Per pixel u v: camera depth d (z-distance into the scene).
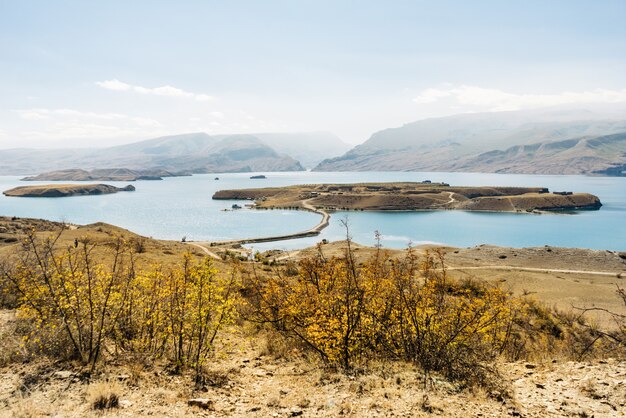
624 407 7.77
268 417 7.79
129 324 12.06
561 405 8.14
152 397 8.54
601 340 14.02
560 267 84.25
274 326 14.57
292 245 140.50
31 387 8.67
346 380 10.06
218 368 11.17
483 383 9.61
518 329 21.08
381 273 13.86
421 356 11.29
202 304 10.65
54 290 10.84
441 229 188.12
